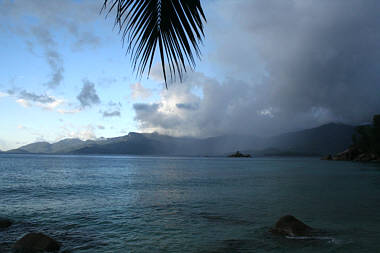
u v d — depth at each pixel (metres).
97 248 11.44
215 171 73.56
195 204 22.03
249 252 10.98
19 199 24.44
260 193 28.78
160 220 16.41
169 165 113.81
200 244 11.94
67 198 25.16
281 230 13.56
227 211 19.17
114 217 17.23
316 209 19.81
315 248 11.41
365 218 16.78
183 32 2.65
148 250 11.23
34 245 10.95
